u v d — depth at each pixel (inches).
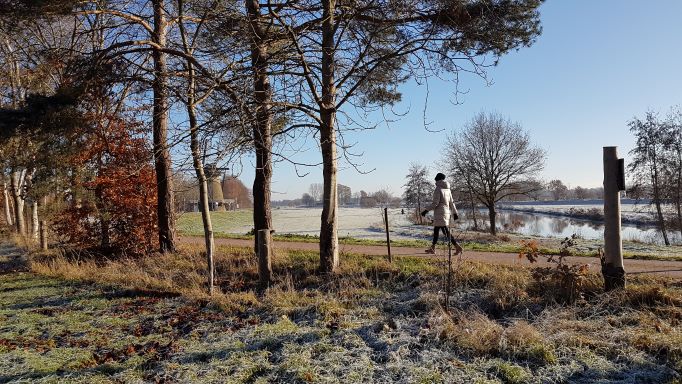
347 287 335.9
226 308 312.7
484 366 195.0
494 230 1237.1
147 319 304.8
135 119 540.7
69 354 240.2
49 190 529.3
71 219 577.6
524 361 198.7
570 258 412.8
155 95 373.4
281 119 402.9
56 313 328.2
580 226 1631.4
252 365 210.8
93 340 264.5
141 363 224.4
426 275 337.7
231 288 371.2
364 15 363.3
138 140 558.9
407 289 325.1
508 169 1221.1
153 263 476.7
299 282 366.3
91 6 433.1
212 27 368.5
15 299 379.6
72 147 439.5
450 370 193.5
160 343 255.6
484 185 1238.9
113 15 444.1
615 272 259.1
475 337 218.2
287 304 307.9
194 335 265.3
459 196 1339.8
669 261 392.8
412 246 541.6
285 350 225.5
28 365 223.6
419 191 1728.6
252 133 346.3
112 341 262.1
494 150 1220.5
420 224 1462.8
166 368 214.2
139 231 572.4
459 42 369.1
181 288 374.3
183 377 204.1
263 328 262.8
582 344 209.0
